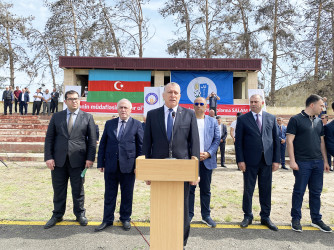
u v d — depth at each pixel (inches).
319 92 945.5
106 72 637.9
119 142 159.2
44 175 311.3
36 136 496.7
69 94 160.4
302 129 160.1
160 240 89.0
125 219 159.9
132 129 162.4
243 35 991.6
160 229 89.0
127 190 160.4
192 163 85.4
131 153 159.0
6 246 135.7
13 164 383.9
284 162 382.3
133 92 636.1
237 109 625.9
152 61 629.3
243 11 1064.2
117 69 639.8
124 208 160.6
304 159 159.9
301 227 158.1
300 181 160.2
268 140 161.8
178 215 88.8
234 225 166.6
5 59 1071.0
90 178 300.5
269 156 161.0
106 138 165.2
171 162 86.0
